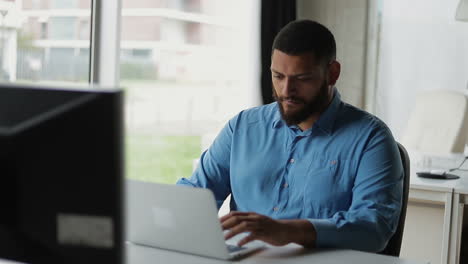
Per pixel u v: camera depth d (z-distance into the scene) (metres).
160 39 8.92
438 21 4.61
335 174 1.76
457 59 4.59
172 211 1.36
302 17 4.82
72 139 0.86
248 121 1.94
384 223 1.59
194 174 2.00
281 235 1.43
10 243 0.94
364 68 4.75
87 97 0.84
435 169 3.21
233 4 4.82
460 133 3.87
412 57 4.68
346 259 1.41
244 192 1.88
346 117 1.81
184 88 9.03
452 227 2.72
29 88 0.89
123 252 0.88
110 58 3.17
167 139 9.20
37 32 3.01
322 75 1.73
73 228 0.88
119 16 3.16
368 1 4.68
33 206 0.90
